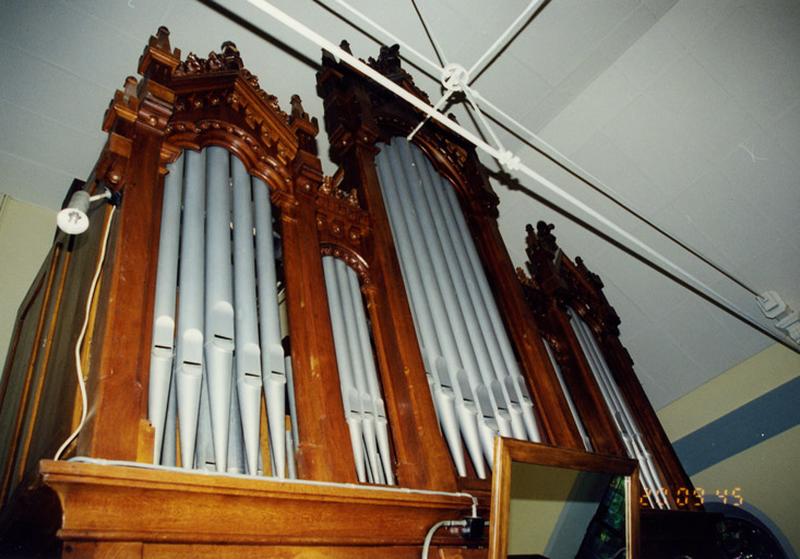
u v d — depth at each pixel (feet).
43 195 14.33
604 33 17.31
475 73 17.31
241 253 9.07
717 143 17.49
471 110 18.13
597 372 15.67
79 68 13.34
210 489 5.84
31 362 8.96
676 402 20.39
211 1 13.97
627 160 18.51
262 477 6.24
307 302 9.05
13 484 7.54
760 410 18.51
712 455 19.06
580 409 13.69
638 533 9.39
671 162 18.08
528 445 8.13
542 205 19.84
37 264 13.57
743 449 18.53
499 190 19.98
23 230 13.84
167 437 7.00
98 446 5.69
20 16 12.46
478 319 12.25
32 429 7.59
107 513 5.41
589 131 18.58
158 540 5.62
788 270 17.74
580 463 8.84
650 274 19.36
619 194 18.90
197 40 14.34
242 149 10.53
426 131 16.16
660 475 14.69
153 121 9.05
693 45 17.08
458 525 7.80
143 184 8.20
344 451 7.64
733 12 16.53
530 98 18.31
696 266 18.71
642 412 16.15
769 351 18.76
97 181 8.73
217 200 9.42
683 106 17.56
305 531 6.60
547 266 16.61
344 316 9.98
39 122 13.56
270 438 7.27
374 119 14.49
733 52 16.80
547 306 15.87
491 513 7.54
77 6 12.76
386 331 10.09
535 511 11.02
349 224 11.36
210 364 7.26
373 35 16.07
